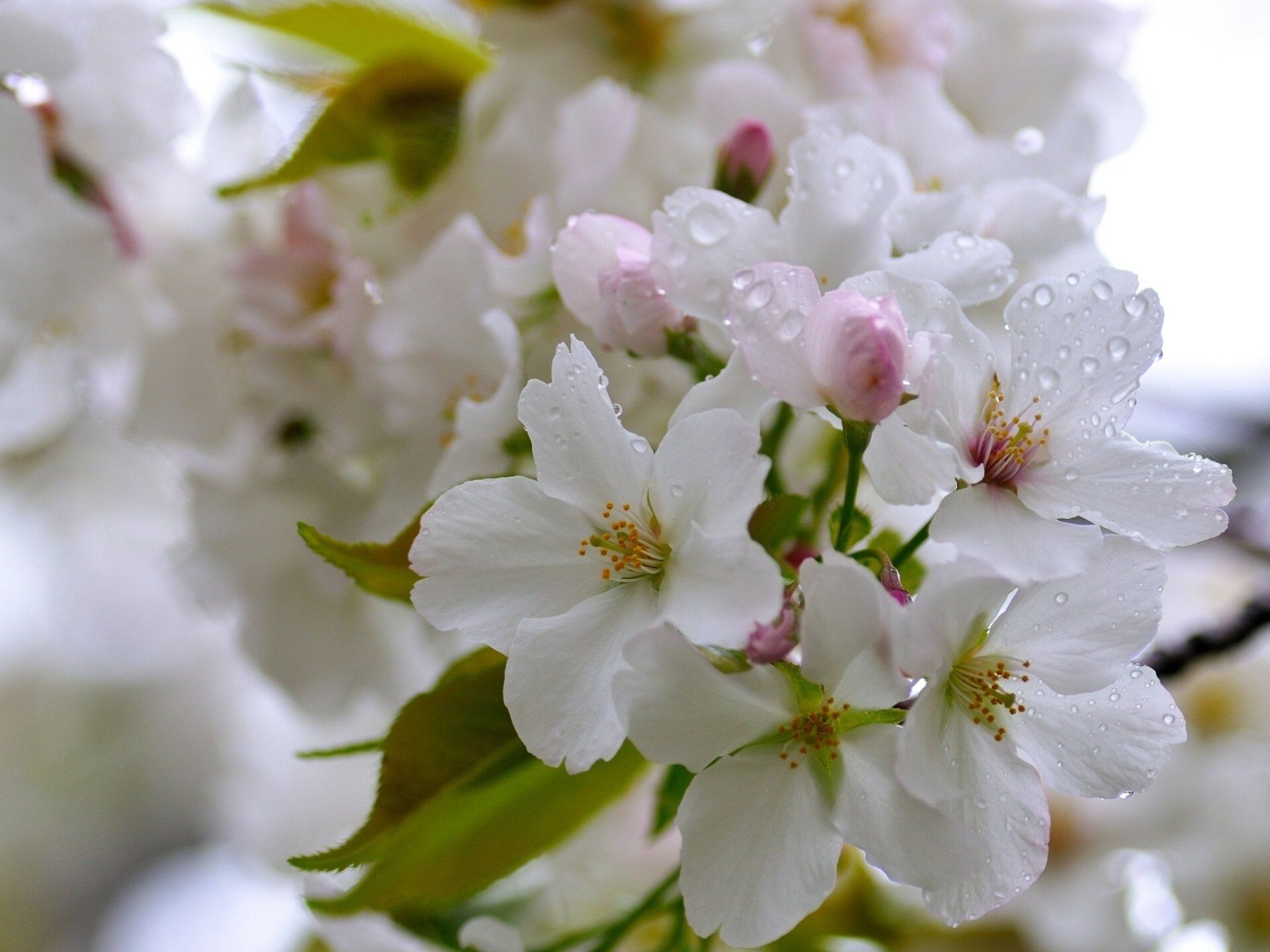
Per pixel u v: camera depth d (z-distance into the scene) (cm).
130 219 45
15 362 44
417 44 44
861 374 33
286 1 44
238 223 45
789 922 33
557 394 34
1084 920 48
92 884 112
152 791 104
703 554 33
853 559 34
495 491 34
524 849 39
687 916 33
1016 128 43
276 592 45
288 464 45
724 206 35
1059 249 38
